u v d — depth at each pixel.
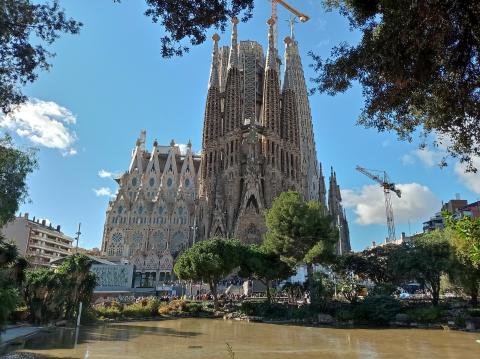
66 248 154.38
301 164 155.50
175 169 165.50
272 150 141.50
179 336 32.69
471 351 25.52
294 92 158.12
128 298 64.62
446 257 44.72
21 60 15.93
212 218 133.50
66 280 38.03
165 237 144.50
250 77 163.62
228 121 146.12
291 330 38.78
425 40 10.16
